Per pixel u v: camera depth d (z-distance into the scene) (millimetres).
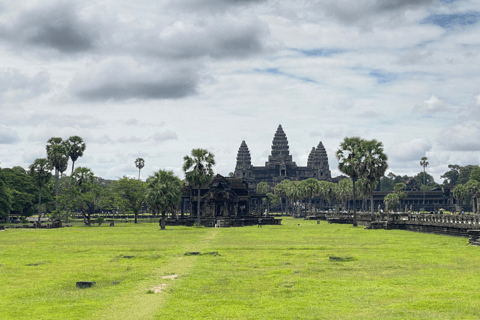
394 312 20359
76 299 23562
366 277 29188
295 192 160750
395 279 28172
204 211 111812
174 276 29828
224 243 52625
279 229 83375
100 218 109625
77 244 52719
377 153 86312
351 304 22172
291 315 20344
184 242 54750
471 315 19641
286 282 27672
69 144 126812
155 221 138375
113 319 19844
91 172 114500
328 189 173500
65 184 134625
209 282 27797
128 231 79250
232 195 113500
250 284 27234
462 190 165500
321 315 20281
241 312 20953
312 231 75688
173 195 85750
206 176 95750
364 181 92875
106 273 31438
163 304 22422
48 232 76875
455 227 58000
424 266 32969
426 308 20969
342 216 111875
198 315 20484
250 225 103188
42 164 115062
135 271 31969
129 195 123812
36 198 131000
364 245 48812
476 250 41750
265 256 39812
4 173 118938
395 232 70875
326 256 39438
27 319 19844
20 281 28578
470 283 26375
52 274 31125
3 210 106438
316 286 26500
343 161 89625
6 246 50562
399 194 182625
